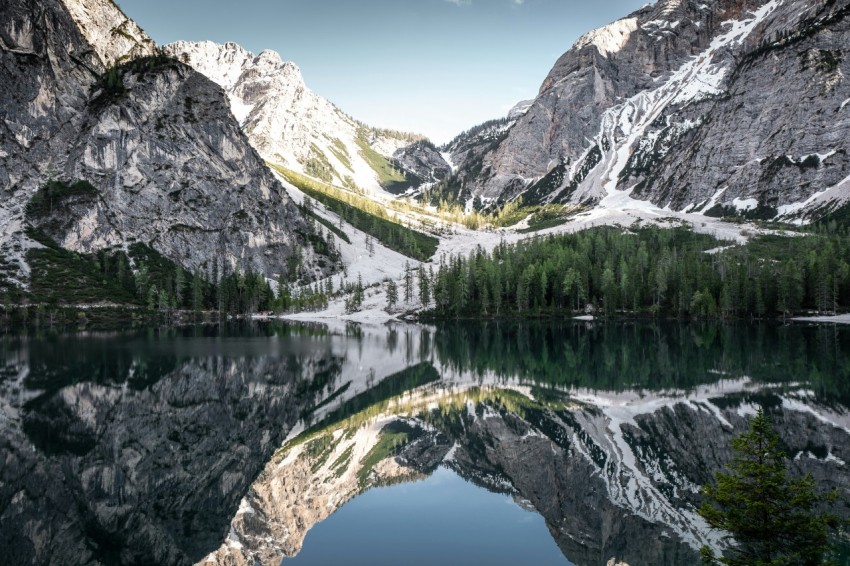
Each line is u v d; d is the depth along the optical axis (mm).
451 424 59031
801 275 159250
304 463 46250
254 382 74938
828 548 21188
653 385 71125
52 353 96625
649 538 32250
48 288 167500
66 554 29422
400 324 175750
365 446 52031
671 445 48500
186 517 35125
